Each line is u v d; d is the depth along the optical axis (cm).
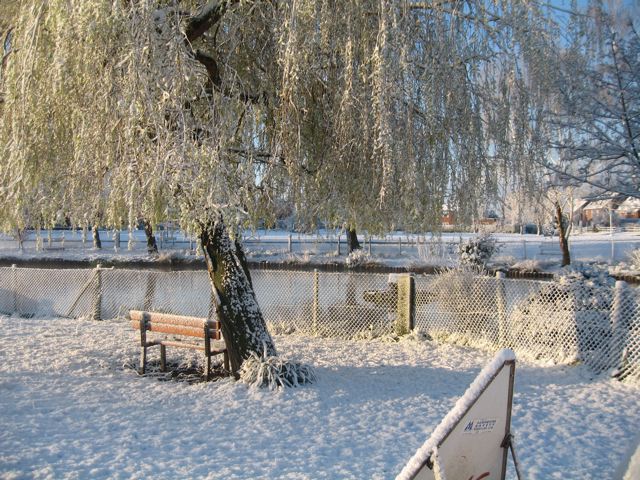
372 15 694
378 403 697
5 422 586
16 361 874
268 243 3634
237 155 737
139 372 846
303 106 730
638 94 1245
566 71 860
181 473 477
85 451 516
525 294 959
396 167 689
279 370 755
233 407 672
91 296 1349
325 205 802
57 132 720
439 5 691
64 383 760
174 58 627
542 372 843
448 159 750
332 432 596
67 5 632
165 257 3041
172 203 644
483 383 323
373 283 1246
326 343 1058
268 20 721
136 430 584
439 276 1094
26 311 1399
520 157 755
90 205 763
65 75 646
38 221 798
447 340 1042
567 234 2731
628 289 827
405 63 630
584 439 586
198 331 812
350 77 659
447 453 319
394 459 524
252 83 801
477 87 740
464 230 804
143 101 619
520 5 683
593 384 783
